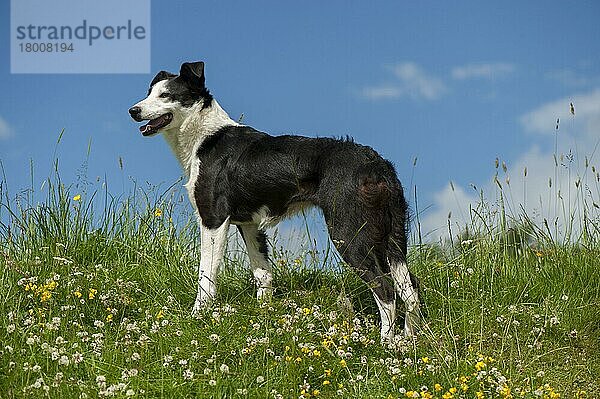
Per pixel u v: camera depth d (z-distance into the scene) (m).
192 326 5.45
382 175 5.61
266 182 6.02
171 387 4.53
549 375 5.32
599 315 6.12
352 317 5.64
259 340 5.04
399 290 5.68
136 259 6.94
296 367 4.86
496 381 4.84
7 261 6.08
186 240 7.27
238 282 6.71
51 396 4.33
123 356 4.88
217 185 6.24
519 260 7.02
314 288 6.45
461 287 6.58
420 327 5.67
